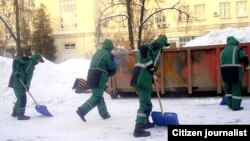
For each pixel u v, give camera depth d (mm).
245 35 13375
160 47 6789
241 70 8359
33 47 38812
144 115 6578
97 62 7910
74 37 41844
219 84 10508
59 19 42281
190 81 10766
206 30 41844
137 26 18656
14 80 9008
